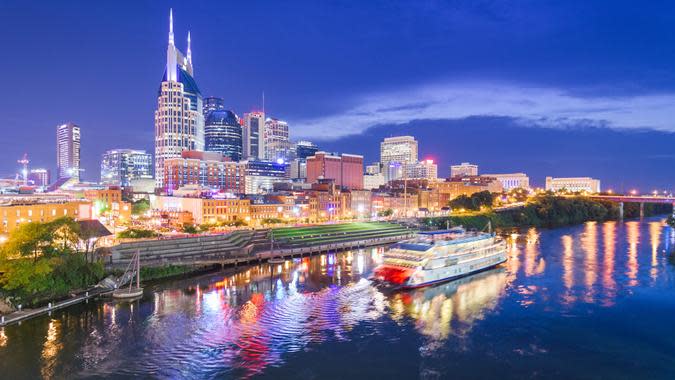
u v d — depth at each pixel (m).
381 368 68.94
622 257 151.50
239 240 164.25
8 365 68.81
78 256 108.25
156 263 125.12
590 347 76.25
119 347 75.81
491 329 84.75
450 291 111.31
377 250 175.75
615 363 70.44
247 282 120.12
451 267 122.75
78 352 73.62
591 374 66.94
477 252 131.00
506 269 134.75
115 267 118.00
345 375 66.75
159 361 70.88
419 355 73.50
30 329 83.50
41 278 96.81
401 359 72.00
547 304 99.50
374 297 106.38
